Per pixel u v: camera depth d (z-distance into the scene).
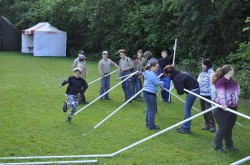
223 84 6.05
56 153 6.03
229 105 6.13
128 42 23.59
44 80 14.43
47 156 5.79
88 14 25.81
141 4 23.67
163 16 20.58
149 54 10.04
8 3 36.25
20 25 33.72
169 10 18.48
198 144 6.82
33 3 34.72
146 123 7.92
